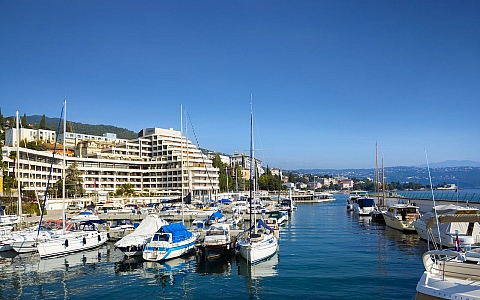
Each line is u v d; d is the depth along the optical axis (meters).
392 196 130.38
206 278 34.38
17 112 58.75
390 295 28.20
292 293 29.34
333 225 74.00
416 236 55.41
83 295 30.27
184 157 173.00
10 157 106.44
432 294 17.25
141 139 190.12
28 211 81.56
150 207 109.50
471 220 22.20
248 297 28.89
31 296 30.16
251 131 44.72
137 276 35.53
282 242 52.50
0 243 45.66
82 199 131.62
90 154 179.12
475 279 17.62
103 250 47.47
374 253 43.09
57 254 43.78
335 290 29.67
